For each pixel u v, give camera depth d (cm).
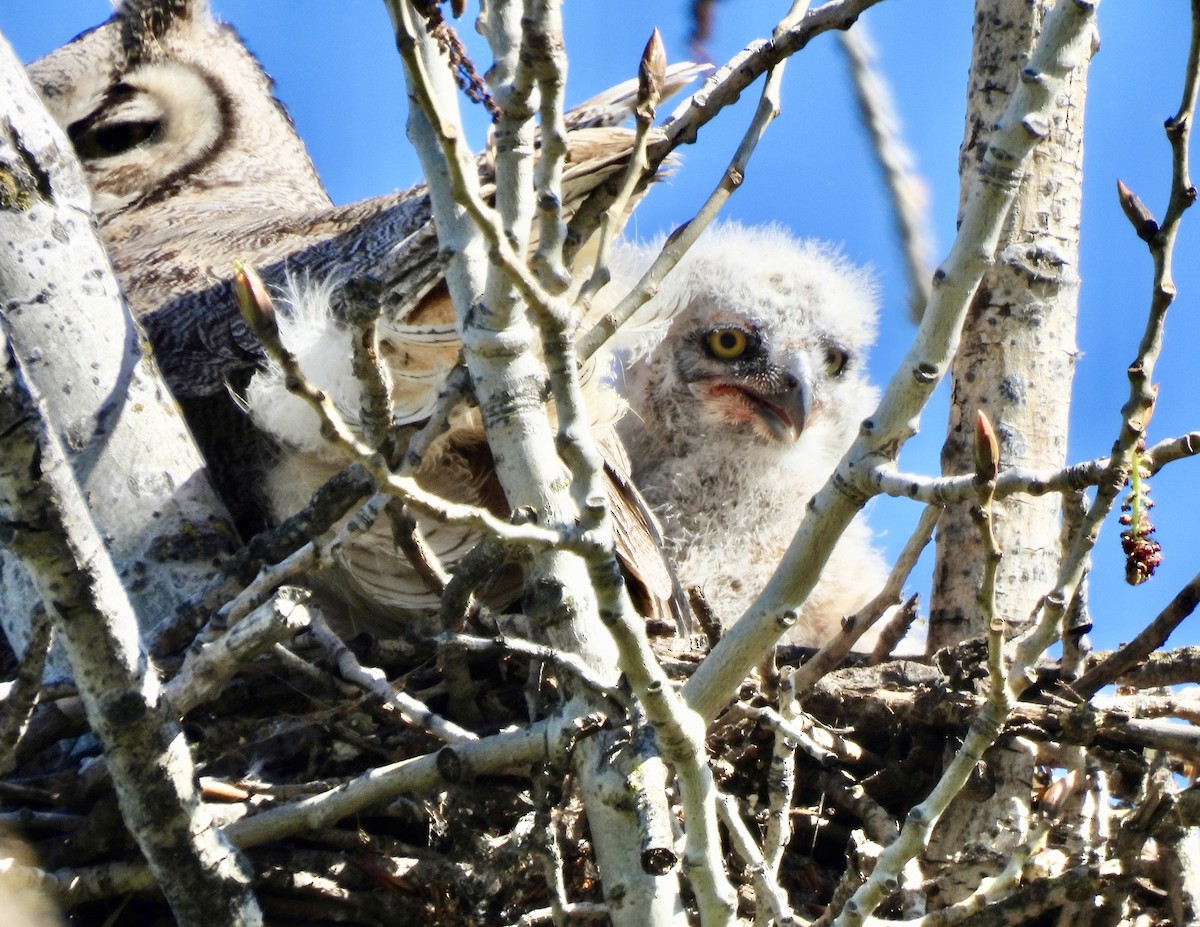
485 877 678
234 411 827
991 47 824
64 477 499
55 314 750
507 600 844
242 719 716
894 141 657
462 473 793
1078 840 689
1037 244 820
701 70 753
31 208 753
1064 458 821
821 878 733
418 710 665
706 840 524
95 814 633
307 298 792
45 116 763
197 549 742
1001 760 718
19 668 578
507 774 714
